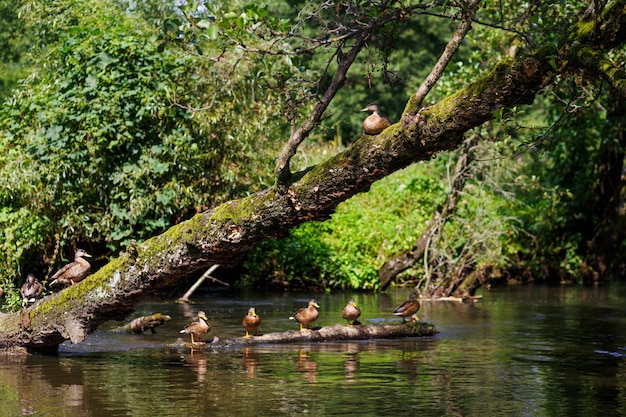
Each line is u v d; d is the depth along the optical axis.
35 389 9.86
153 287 11.00
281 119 19.27
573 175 27.33
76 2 19.00
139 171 17.55
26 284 13.40
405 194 25.52
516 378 10.64
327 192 9.62
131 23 18.78
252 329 13.75
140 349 12.74
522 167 27.94
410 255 21.61
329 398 9.45
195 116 17.95
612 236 26.25
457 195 20.62
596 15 8.19
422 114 8.88
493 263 22.50
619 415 8.81
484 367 11.38
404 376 10.70
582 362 11.84
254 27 9.02
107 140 17.70
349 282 22.27
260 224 10.03
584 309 18.62
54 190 17.31
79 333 11.47
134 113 17.89
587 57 7.97
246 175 19.03
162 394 9.60
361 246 23.06
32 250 18.20
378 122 9.29
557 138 25.72
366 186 9.56
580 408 9.09
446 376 10.75
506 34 19.25
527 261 25.84
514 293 22.41
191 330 12.98
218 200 18.56
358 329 13.94
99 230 17.81
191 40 9.77
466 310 18.36
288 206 9.84
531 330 15.16
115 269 11.14
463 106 8.63
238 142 18.64
